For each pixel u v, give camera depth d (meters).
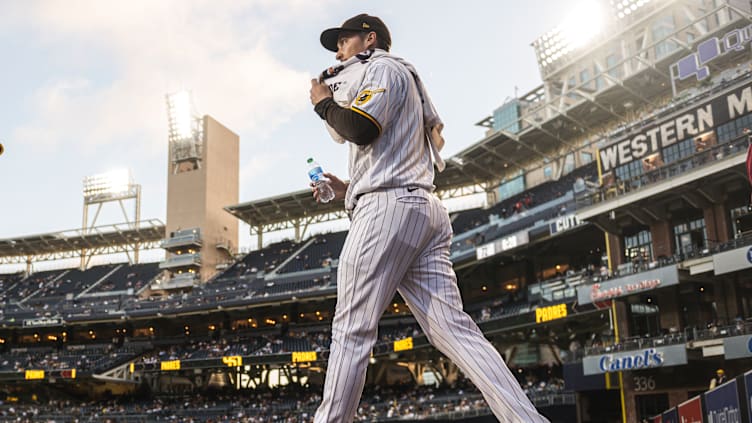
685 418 14.08
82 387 64.88
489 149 52.22
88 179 80.00
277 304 58.94
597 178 41.59
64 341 67.56
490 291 51.41
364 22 3.39
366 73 3.12
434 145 3.41
